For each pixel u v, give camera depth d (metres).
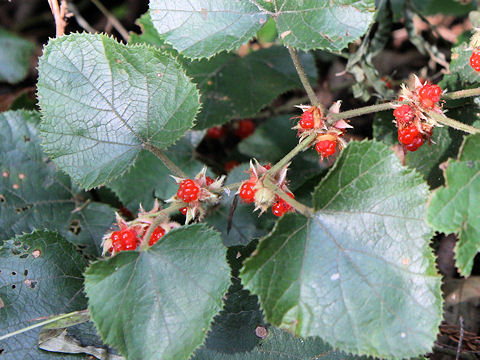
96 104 0.32
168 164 0.33
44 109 0.31
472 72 0.35
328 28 0.30
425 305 0.28
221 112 0.40
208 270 0.29
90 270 0.28
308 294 0.28
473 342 0.37
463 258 0.27
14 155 0.39
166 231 0.30
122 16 0.55
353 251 0.28
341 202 0.28
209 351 0.34
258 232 0.39
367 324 0.28
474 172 0.27
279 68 0.43
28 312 0.34
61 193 0.40
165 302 0.29
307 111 0.31
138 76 0.32
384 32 0.42
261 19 0.32
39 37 0.57
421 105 0.31
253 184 0.29
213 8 0.32
